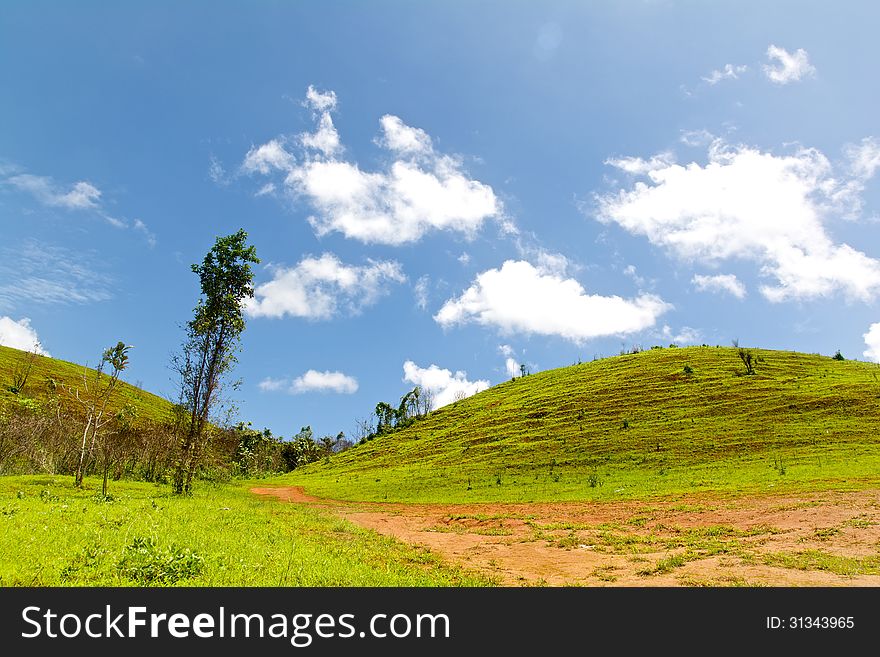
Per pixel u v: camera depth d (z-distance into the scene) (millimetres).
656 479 39969
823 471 33969
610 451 52125
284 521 22703
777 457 41250
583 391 80312
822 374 68312
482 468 55094
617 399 72000
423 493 47188
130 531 14609
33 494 28031
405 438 90000
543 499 37156
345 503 42969
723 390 66000
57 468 53250
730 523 21781
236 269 41781
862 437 43094
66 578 9570
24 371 117000
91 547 11680
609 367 92875
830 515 20781
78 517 16406
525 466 52688
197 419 39875
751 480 34281
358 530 22469
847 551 15148
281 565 12328
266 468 103688
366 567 13492
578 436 59938
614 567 15227
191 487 39719
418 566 15391
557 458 53281
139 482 49500
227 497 38219
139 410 114875
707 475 38531
